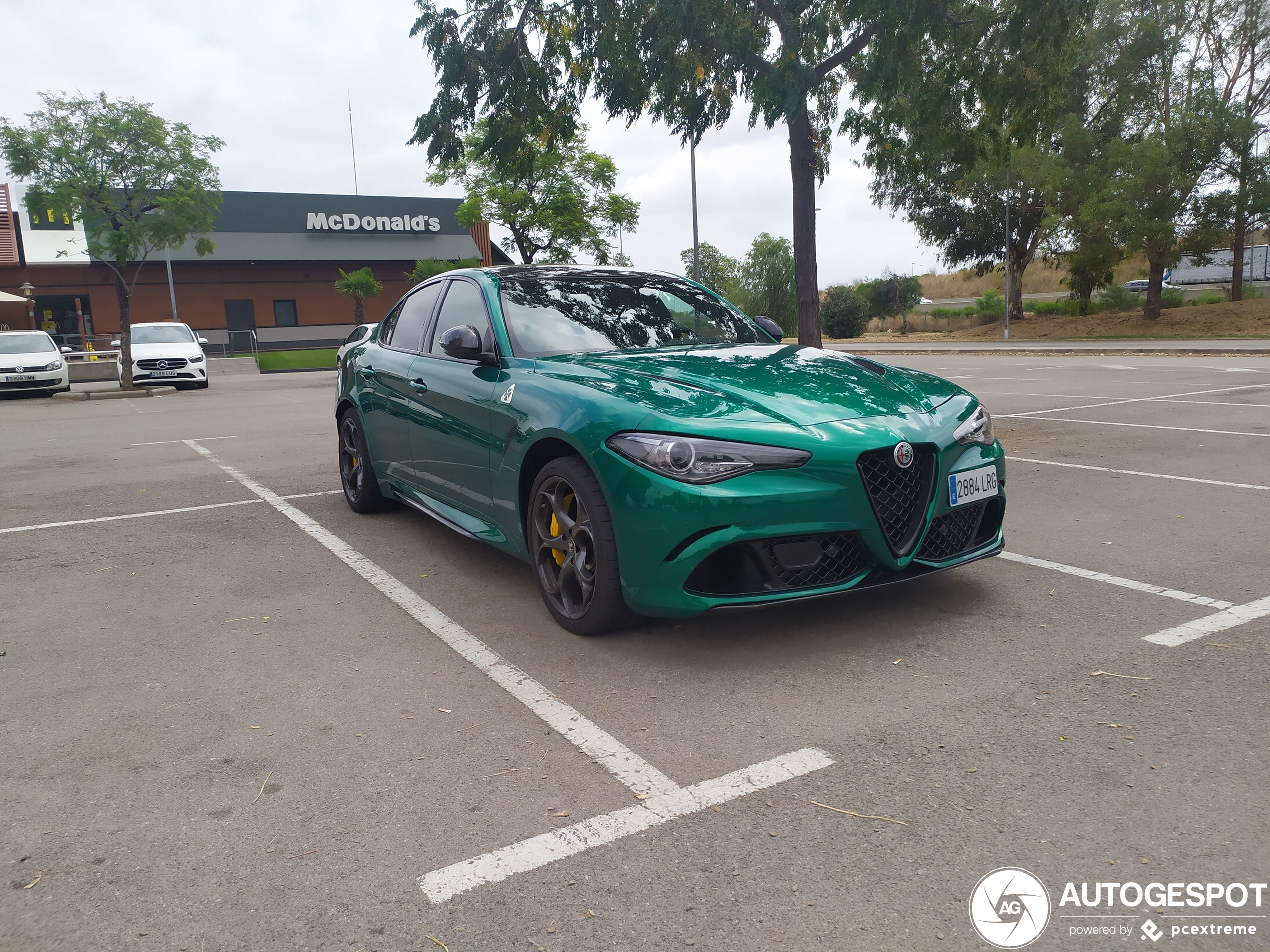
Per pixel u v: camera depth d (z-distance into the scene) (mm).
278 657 3295
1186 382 12812
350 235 40469
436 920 1812
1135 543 4402
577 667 3090
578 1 7785
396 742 2594
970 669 2943
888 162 9422
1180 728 2496
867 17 7211
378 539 5039
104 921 1840
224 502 6191
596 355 3773
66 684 3092
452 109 8609
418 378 4473
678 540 2891
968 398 3564
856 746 2463
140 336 18953
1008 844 1997
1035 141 8953
